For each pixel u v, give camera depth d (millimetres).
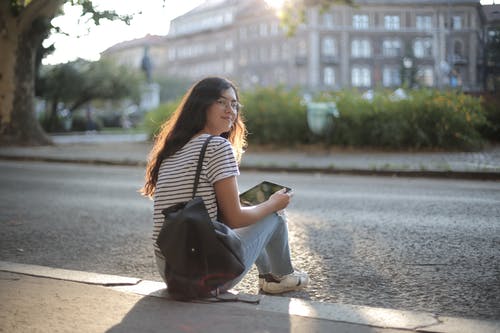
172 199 3277
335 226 6215
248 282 4270
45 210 7469
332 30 85875
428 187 9281
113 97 38875
